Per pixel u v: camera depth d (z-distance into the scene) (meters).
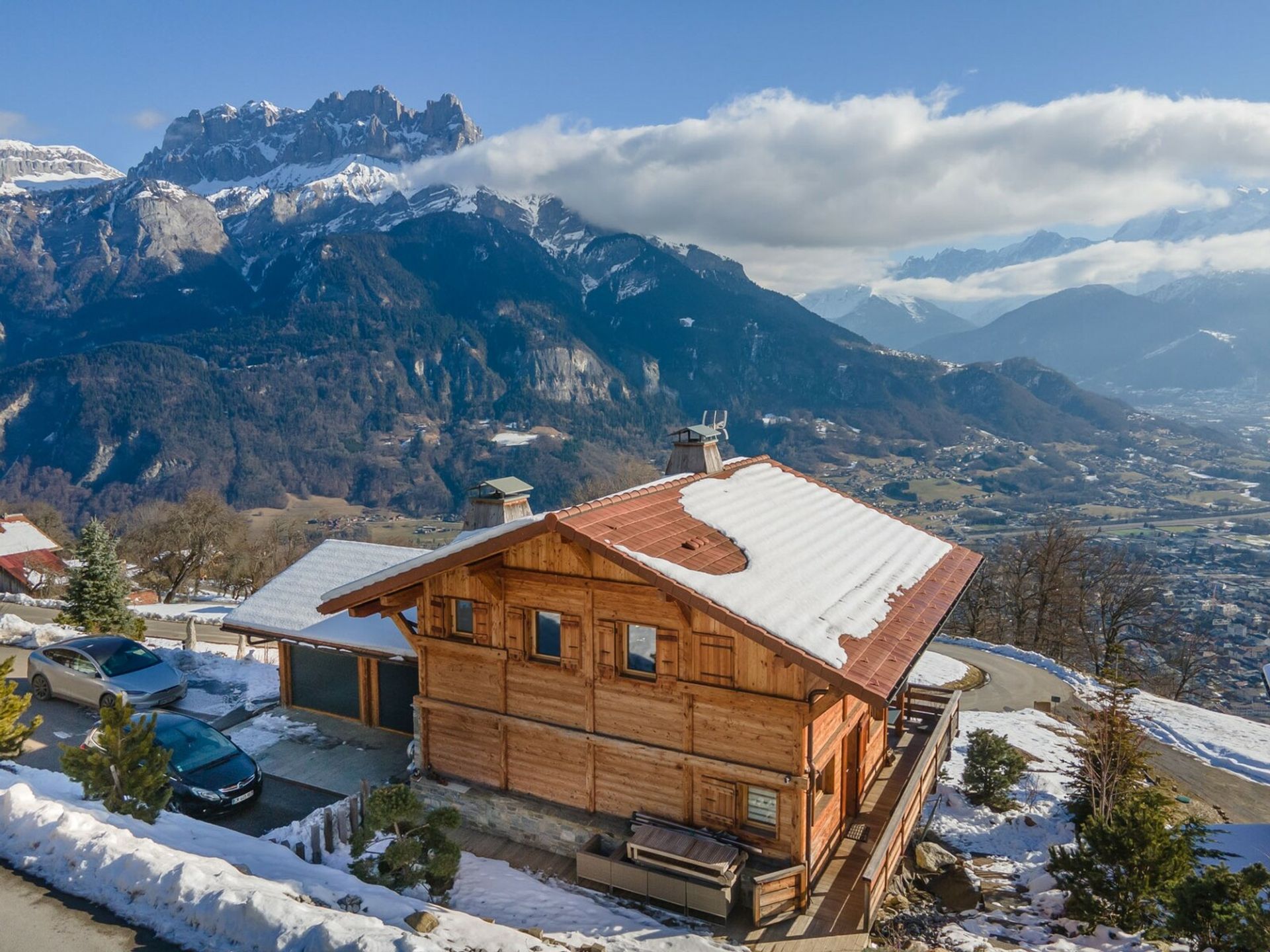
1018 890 15.29
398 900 11.48
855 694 11.62
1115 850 13.55
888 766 18.64
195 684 24.38
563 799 15.48
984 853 16.89
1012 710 31.20
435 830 13.08
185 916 9.41
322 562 25.22
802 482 22.67
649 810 14.59
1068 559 51.03
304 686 22.33
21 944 8.95
